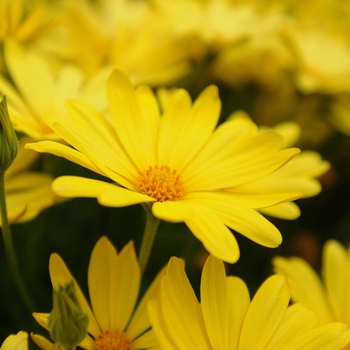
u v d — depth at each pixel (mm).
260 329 421
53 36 562
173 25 576
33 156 474
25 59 501
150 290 433
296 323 424
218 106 460
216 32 573
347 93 588
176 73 561
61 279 412
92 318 429
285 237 557
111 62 566
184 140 454
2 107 417
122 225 524
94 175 521
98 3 630
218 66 594
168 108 458
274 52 601
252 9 598
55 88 497
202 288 415
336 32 625
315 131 600
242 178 437
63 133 414
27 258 488
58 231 520
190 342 410
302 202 570
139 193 421
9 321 488
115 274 432
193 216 413
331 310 465
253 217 416
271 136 442
